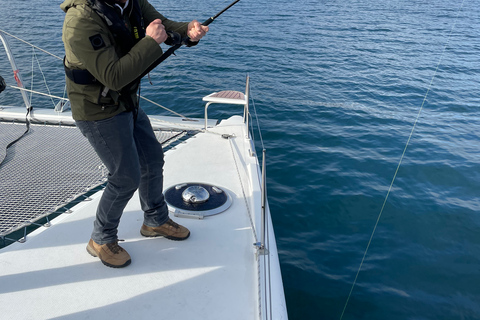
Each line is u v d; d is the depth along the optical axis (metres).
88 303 1.72
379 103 8.06
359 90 9.02
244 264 2.01
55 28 15.60
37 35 13.98
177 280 1.88
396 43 15.52
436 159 5.36
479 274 3.26
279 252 3.45
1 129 3.79
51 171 3.00
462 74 10.93
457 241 3.67
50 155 3.28
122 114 1.57
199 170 3.04
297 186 4.53
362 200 4.27
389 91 9.03
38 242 2.10
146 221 2.12
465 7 30.52
